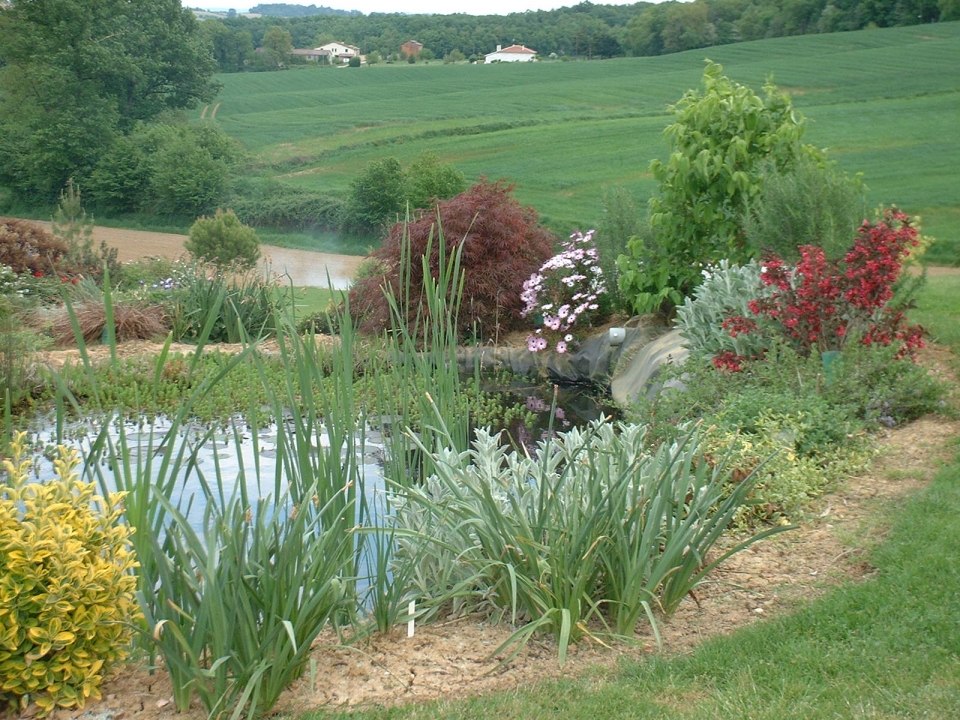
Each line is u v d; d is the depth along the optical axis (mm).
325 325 13312
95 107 51188
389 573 4859
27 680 3271
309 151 59219
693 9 97188
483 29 130625
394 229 13062
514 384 11734
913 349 7074
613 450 4387
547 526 3926
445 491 4344
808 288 7160
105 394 10023
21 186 50750
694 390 6988
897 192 34906
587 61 98125
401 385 4414
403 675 3670
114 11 57375
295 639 3396
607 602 4137
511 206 13445
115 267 17875
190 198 45344
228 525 3424
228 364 3422
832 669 3461
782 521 5094
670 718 3205
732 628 3979
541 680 3598
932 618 3713
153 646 3518
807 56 75562
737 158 9922
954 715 3078
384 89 89312
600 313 12586
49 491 3340
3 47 52531
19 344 10445
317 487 3895
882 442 6117
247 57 116188
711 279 8914
